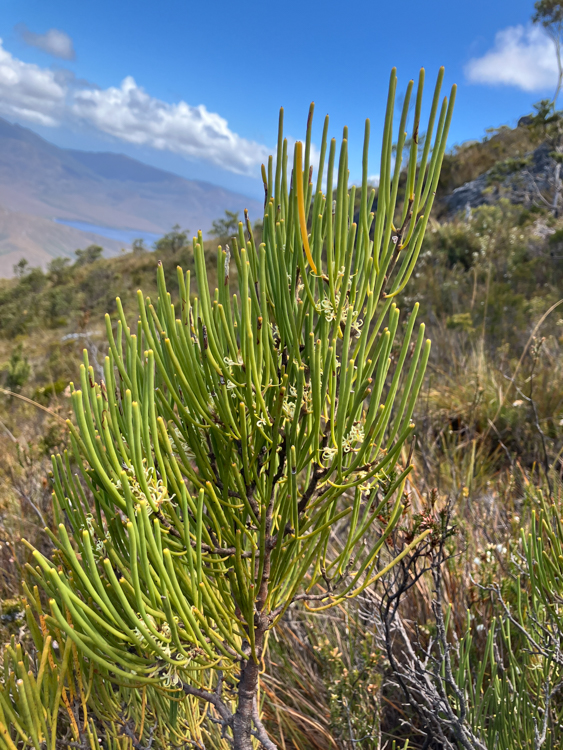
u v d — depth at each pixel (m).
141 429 0.92
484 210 13.84
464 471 3.78
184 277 0.99
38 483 3.84
